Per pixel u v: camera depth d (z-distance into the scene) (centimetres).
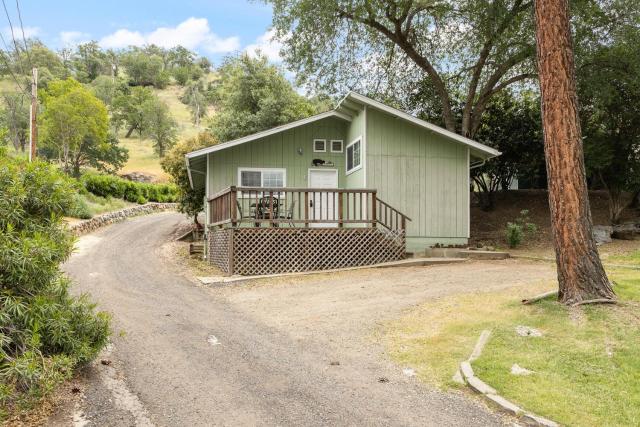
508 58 1792
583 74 1655
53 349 453
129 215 2522
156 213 2877
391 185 1369
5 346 405
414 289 899
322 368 510
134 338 622
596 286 655
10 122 5112
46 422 384
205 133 2167
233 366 517
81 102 4206
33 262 429
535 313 648
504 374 466
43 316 438
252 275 1118
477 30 1800
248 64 2727
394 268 1166
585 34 1633
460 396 434
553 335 566
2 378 375
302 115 2745
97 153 4772
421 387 456
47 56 9231
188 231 2050
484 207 2044
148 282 1061
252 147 1474
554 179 682
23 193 461
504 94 2052
